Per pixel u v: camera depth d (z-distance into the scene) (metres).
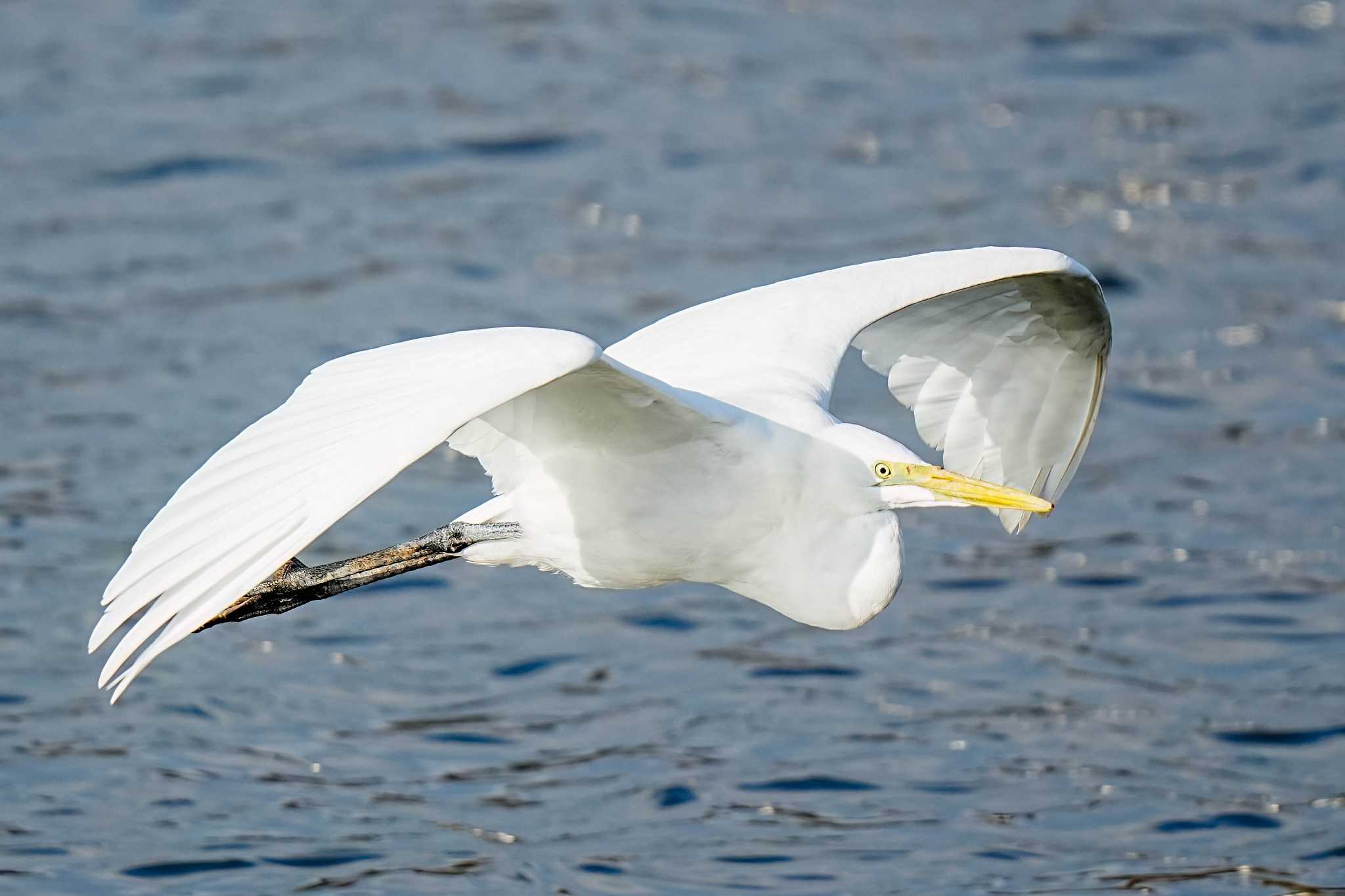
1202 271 20.48
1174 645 13.68
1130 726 12.50
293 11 27.70
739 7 28.22
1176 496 16.08
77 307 18.94
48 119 23.62
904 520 15.92
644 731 12.42
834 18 27.86
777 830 11.17
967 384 10.48
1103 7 28.41
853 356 18.77
